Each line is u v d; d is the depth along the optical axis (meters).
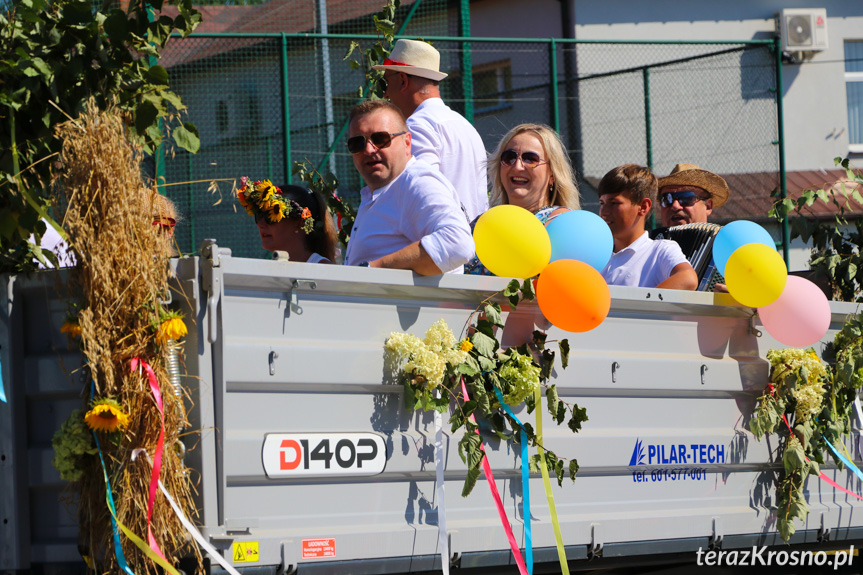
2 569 8.58
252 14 29.59
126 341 7.73
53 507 8.59
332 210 16.16
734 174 32.97
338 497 8.80
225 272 8.09
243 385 8.30
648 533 10.87
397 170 11.02
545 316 9.98
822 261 16.66
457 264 9.80
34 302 8.77
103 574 7.84
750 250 11.34
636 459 10.86
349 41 27.44
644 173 13.44
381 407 9.12
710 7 42.41
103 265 7.67
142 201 7.91
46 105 9.07
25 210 8.97
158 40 9.49
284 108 25.97
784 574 12.82
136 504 7.64
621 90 36.78
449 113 13.77
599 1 41.53
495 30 43.03
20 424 8.66
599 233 10.63
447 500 9.49
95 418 7.61
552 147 12.90
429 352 9.10
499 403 9.66
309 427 8.66
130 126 9.28
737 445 11.86
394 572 8.99
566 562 9.95
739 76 33.12
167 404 7.76
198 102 26.88
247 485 8.30
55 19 9.16
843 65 43.12
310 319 8.75
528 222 9.68
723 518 11.59
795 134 42.81
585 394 10.61
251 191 12.20
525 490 9.76
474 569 9.62
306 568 8.40
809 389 12.13
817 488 12.85
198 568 7.79
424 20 32.47
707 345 11.75
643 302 10.99
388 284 9.15
